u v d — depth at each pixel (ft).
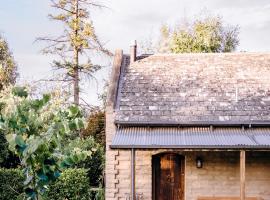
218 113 70.18
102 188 83.20
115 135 66.23
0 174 73.36
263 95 74.54
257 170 69.72
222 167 69.77
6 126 21.26
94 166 97.71
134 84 77.46
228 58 85.61
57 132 21.61
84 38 136.87
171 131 68.13
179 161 71.92
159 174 71.87
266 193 69.51
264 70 81.56
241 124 67.82
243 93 75.00
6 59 163.94
